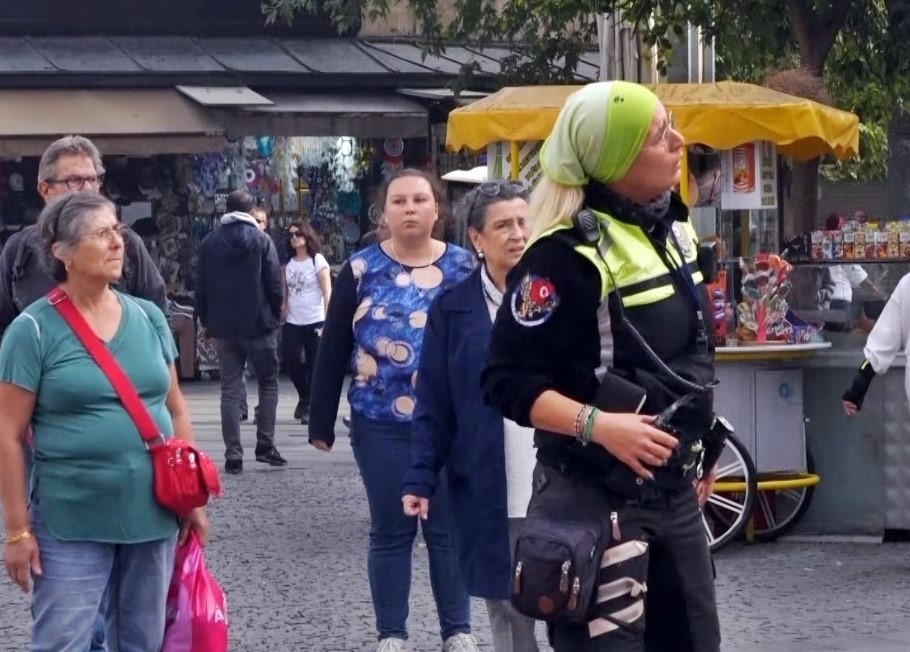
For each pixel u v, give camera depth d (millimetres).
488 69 22297
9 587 8789
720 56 16750
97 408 5230
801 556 9562
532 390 4172
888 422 9891
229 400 12891
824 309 10391
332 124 20594
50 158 6805
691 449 4262
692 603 4328
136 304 5453
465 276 6902
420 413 6047
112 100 20016
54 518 5230
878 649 7316
